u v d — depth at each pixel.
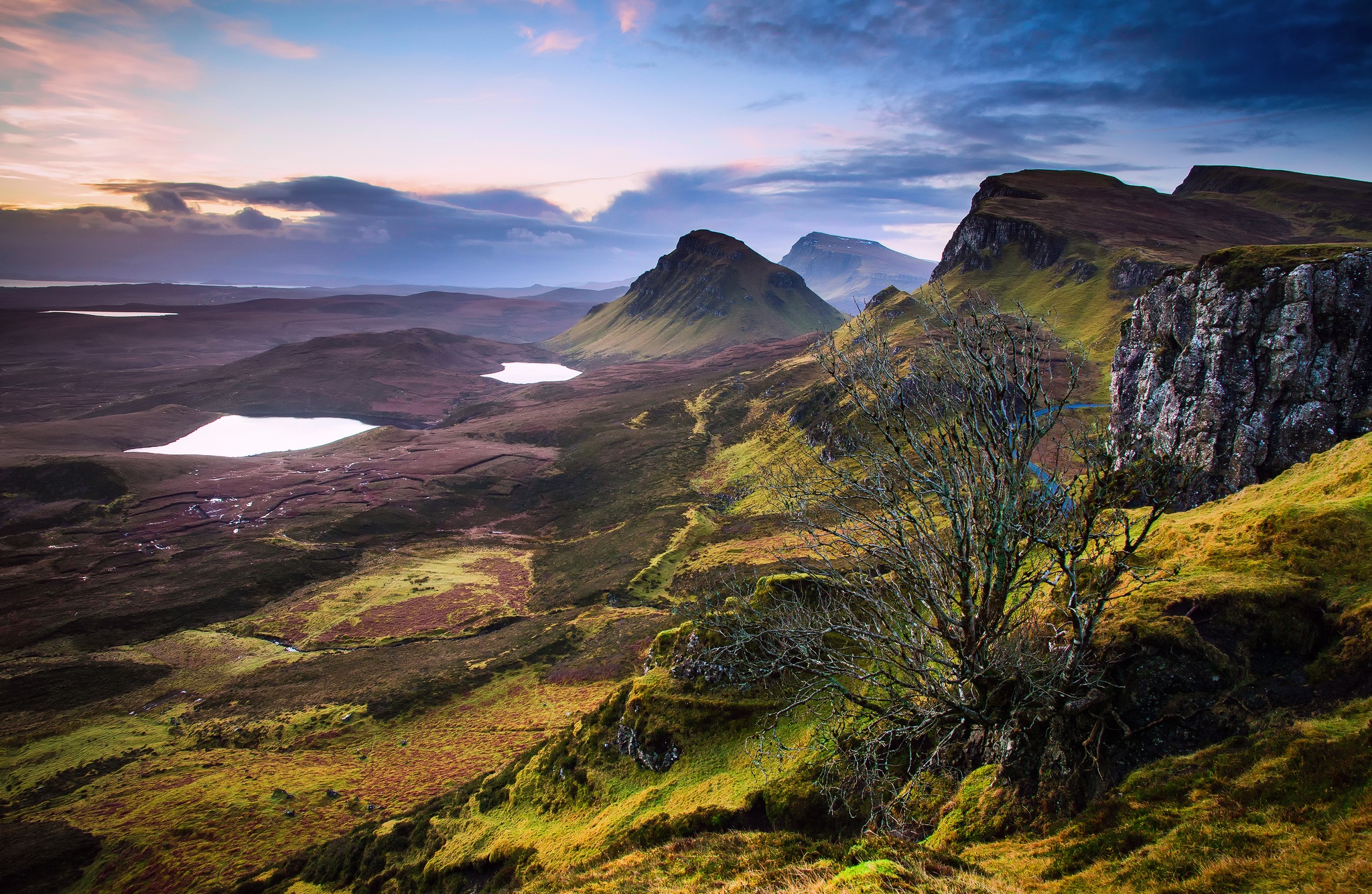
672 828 39.03
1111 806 21.16
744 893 24.33
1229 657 22.33
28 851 71.00
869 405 26.25
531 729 86.81
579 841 44.00
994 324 25.16
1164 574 26.67
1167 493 22.16
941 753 29.08
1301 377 72.69
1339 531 24.94
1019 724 23.98
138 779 85.94
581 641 115.00
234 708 104.50
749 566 112.69
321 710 101.06
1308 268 72.81
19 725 104.50
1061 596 28.12
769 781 37.47
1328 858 15.52
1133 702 22.69
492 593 151.75
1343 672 20.58
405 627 135.12
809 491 28.20
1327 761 18.12
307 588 161.38
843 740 32.44
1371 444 30.66
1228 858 17.11
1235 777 19.42
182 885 63.69
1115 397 95.00
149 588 159.88
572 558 167.75
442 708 97.75
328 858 61.75
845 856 24.42
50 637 136.12
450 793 67.12
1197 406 78.94
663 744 49.34
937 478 23.66
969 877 20.22
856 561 27.48
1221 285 78.94
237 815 73.56
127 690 115.25
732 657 45.94
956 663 24.58
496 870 48.50
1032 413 23.73
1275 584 23.66
